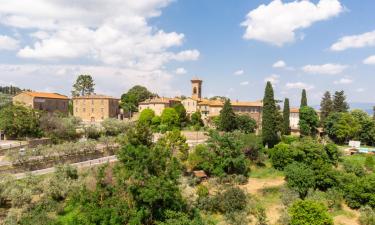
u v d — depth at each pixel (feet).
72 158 183.42
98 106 362.33
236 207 138.62
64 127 224.74
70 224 104.63
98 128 249.55
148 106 371.35
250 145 201.46
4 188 126.62
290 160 186.29
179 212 109.91
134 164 107.34
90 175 147.13
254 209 140.56
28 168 161.79
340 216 145.89
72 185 137.39
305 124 297.12
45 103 320.91
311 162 178.70
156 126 295.28
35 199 130.93
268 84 234.58
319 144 194.59
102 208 98.84
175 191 112.57
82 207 105.60
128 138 121.80
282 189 159.22
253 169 195.52
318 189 165.27
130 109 393.91
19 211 118.11
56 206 125.49
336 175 165.07
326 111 365.40
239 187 160.25
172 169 115.24
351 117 304.09
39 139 210.79
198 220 116.88
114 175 110.42
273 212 142.31
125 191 104.99
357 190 152.25
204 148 179.73
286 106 296.51
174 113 301.22
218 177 170.09
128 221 100.68
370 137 302.04
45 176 151.23
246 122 280.10
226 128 268.62
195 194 146.10
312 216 120.57
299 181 159.84
